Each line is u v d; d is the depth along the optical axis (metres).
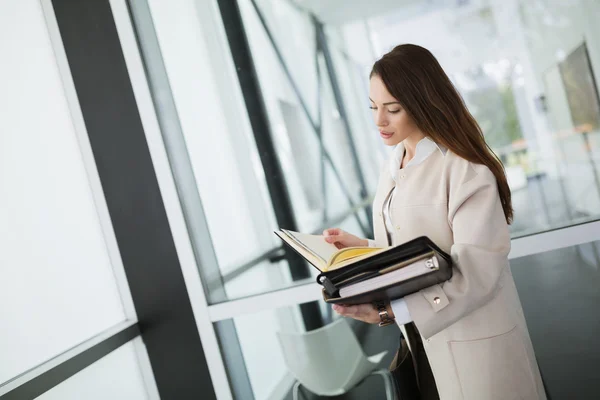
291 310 1.99
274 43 1.89
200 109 2.01
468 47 1.69
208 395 2.11
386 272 1.02
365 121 1.83
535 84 1.66
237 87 1.96
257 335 2.04
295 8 1.85
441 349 1.23
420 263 1.00
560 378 1.78
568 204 1.69
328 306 1.95
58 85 2.05
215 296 2.08
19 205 1.76
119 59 2.02
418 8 1.72
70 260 1.93
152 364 2.15
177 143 2.04
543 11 1.62
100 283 2.06
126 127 2.05
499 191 1.19
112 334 1.98
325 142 1.88
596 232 1.66
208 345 2.09
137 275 2.11
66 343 1.85
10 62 1.84
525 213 1.74
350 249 1.20
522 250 1.74
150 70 2.03
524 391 1.18
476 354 1.18
